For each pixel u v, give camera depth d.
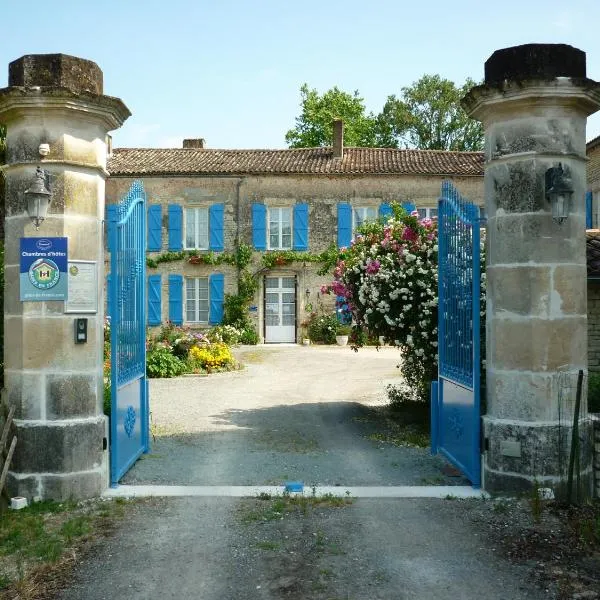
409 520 5.41
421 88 41.12
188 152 25.17
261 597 4.12
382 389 13.28
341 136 24.62
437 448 7.83
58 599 4.11
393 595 4.14
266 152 25.36
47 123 5.80
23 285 5.80
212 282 23.59
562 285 5.83
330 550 4.82
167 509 5.68
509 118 5.93
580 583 4.29
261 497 6.00
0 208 11.05
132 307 7.10
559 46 5.82
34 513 5.54
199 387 13.59
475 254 6.34
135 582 4.33
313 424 9.80
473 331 6.34
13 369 5.88
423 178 23.23
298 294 23.59
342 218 23.34
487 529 5.20
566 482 5.78
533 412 5.82
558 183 5.63
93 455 5.97
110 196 23.31
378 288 9.38
